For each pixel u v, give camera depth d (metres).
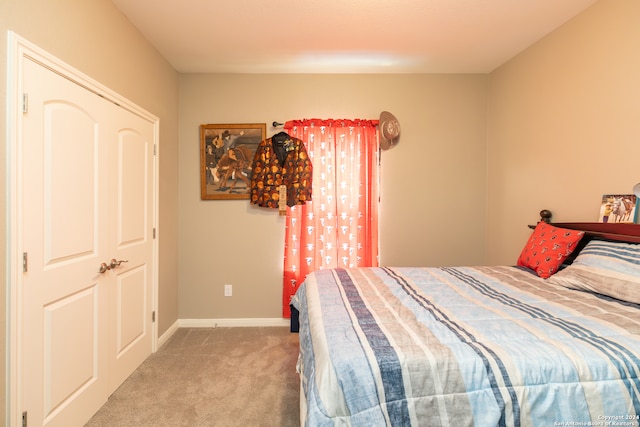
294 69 3.13
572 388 1.00
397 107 3.26
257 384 2.14
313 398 1.00
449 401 0.99
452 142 3.29
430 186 3.29
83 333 1.76
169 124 2.95
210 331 3.09
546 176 2.51
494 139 3.18
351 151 3.20
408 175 3.28
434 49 2.74
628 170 1.87
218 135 3.18
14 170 1.33
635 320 1.30
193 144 3.19
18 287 1.35
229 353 2.61
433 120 3.28
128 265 2.23
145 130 2.46
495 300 1.61
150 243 2.56
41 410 1.47
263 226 3.23
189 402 1.95
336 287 1.87
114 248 2.05
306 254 3.19
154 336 2.62
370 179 3.21
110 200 2.00
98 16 1.90
